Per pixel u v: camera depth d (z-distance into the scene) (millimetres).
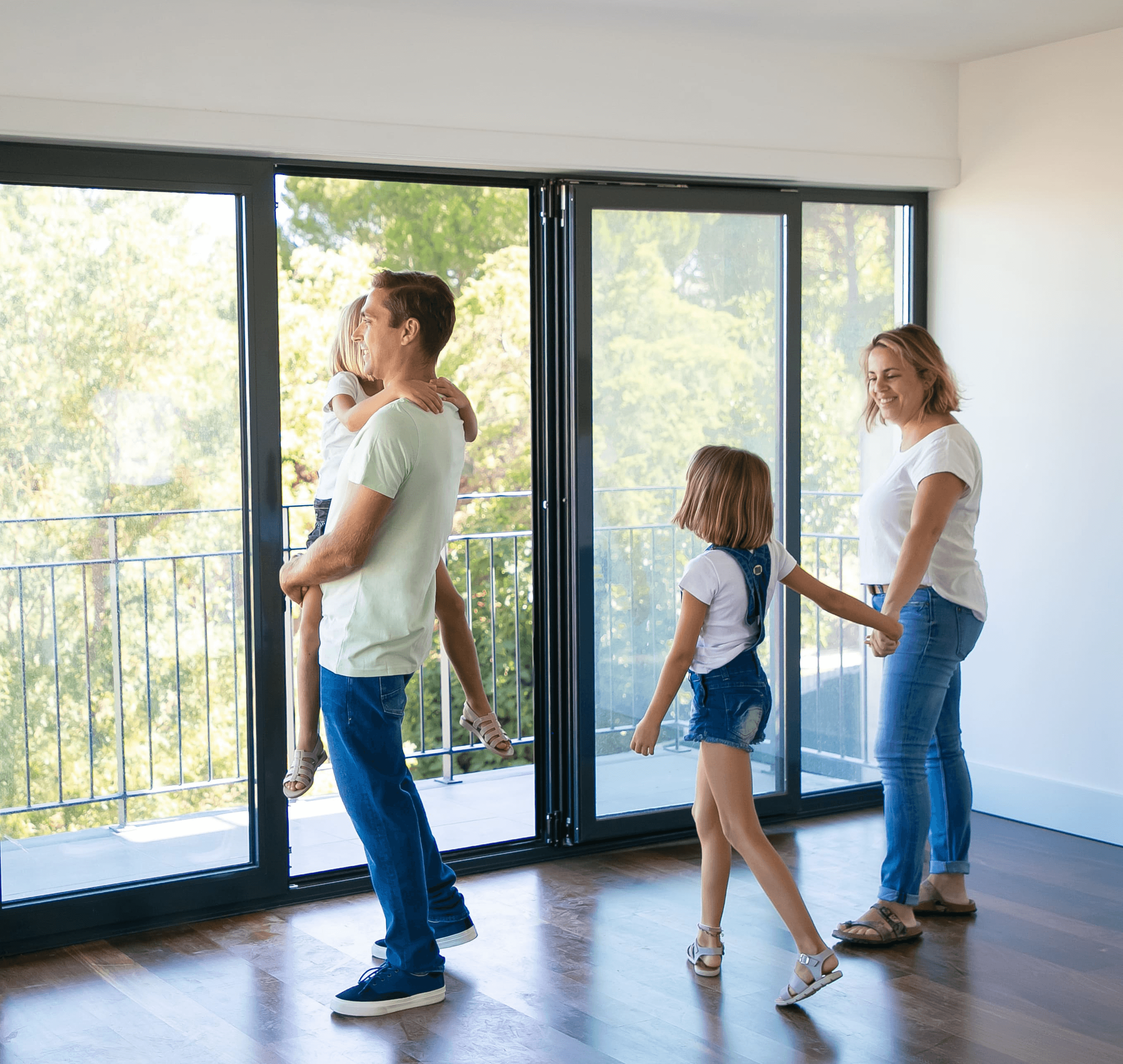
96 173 3164
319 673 2928
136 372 3287
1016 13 3699
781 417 4219
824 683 4406
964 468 3031
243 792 3473
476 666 3164
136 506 3312
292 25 3309
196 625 3398
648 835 4070
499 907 3449
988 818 4316
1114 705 3982
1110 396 3955
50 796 3264
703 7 3547
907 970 2959
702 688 2811
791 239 4168
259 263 3375
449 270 9992
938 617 3109
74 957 3146
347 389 3168
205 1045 2605
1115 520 3957
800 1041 2580
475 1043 2590
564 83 3691
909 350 3113
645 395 3988
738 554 2771
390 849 2707
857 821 4258
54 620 3248
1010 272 4242
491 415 9625
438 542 2684
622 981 2914
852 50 4090
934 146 4332
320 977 2980
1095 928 3234
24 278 3145
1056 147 4074
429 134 3498
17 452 3176
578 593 3879
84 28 3074
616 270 3900
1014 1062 2477
